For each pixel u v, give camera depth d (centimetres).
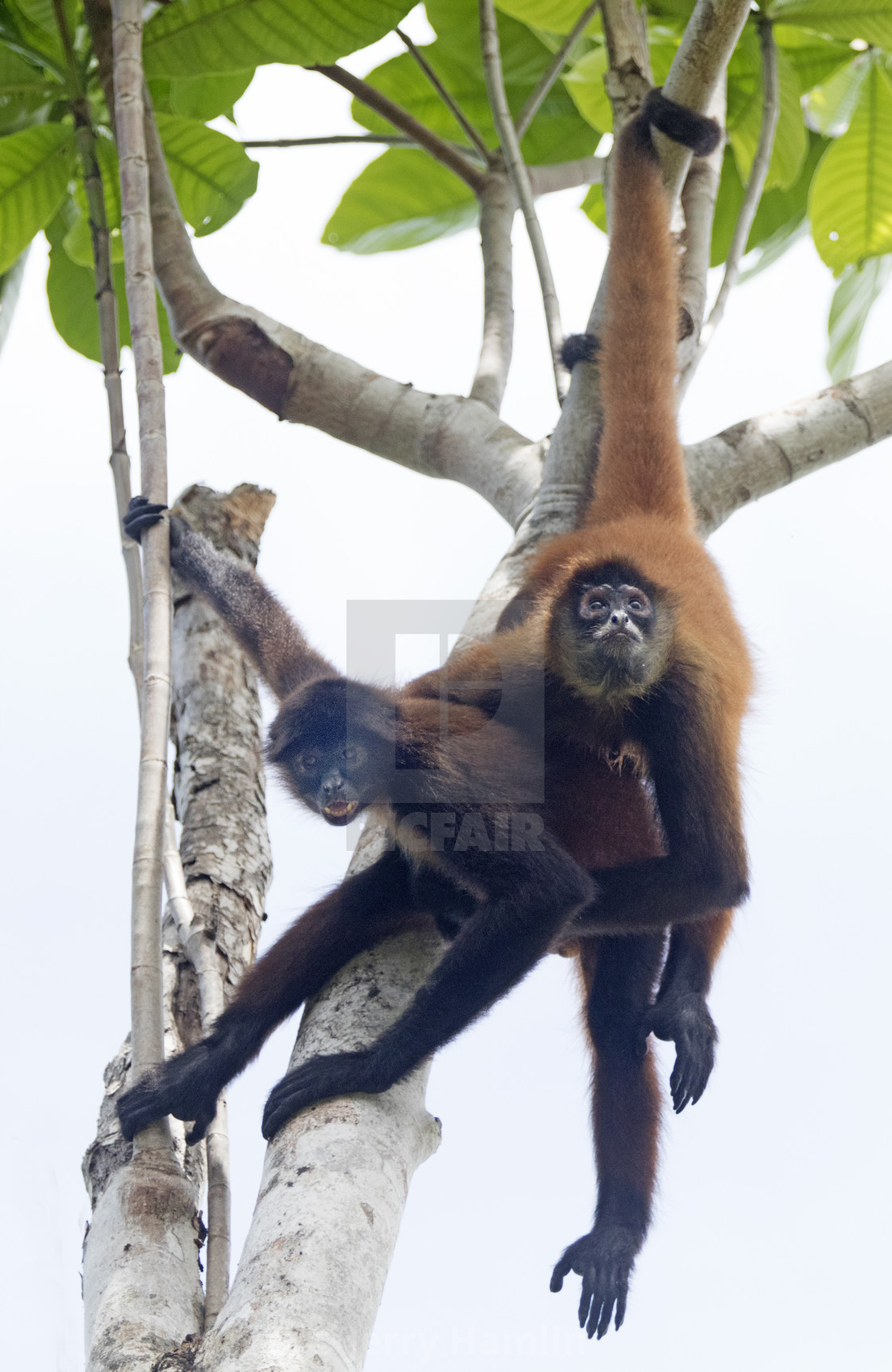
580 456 1600
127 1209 1002
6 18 1809
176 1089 1117
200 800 1456
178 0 1669
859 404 1738
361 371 1798
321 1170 917
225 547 1772
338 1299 812
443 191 2167
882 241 2006
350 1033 1109
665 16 1938
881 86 1919
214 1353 787
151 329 1277
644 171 1560
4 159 1761
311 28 1684
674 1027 1327
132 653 1321
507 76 2152
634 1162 1374
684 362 1638
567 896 1177
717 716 1375
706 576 1476
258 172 1959
